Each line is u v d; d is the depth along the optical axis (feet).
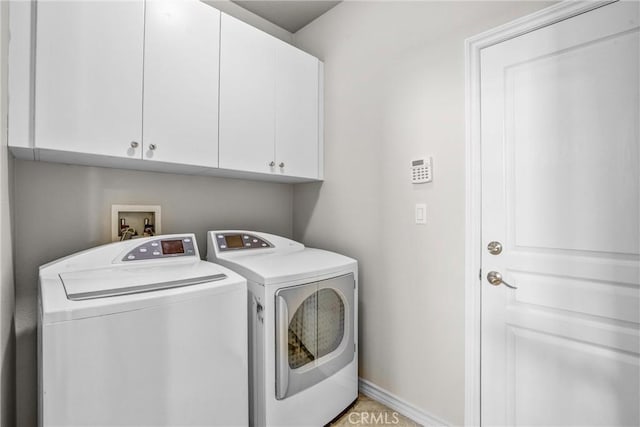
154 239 5.11
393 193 5.90
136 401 3.38
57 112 3.87
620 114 3.68
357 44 6.57
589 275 3.90
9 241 3.79
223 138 5.44
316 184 7.51
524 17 4.32
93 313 3.14
